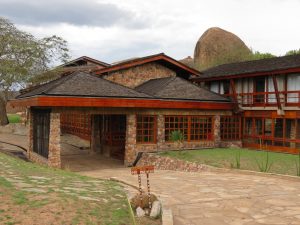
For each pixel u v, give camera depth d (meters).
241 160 18.70
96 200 8.27
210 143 24.36
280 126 25.52
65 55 41.81
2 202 7.14
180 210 9.26
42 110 20.78
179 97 22.70
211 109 24.42
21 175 10.27
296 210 9.29
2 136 34.81
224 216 8.74
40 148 21.12
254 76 24.89
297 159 18.73
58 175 11.63
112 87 21.08
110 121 24.44
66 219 6.64
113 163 21.98
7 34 39.34
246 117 25.55
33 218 6.49
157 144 22.16
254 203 10.02
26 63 39.53
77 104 18.77
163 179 14.39
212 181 13.77
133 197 8.76
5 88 40.28
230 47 56.19
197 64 56.47
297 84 22.52
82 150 27.16
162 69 29.17
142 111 21.59
